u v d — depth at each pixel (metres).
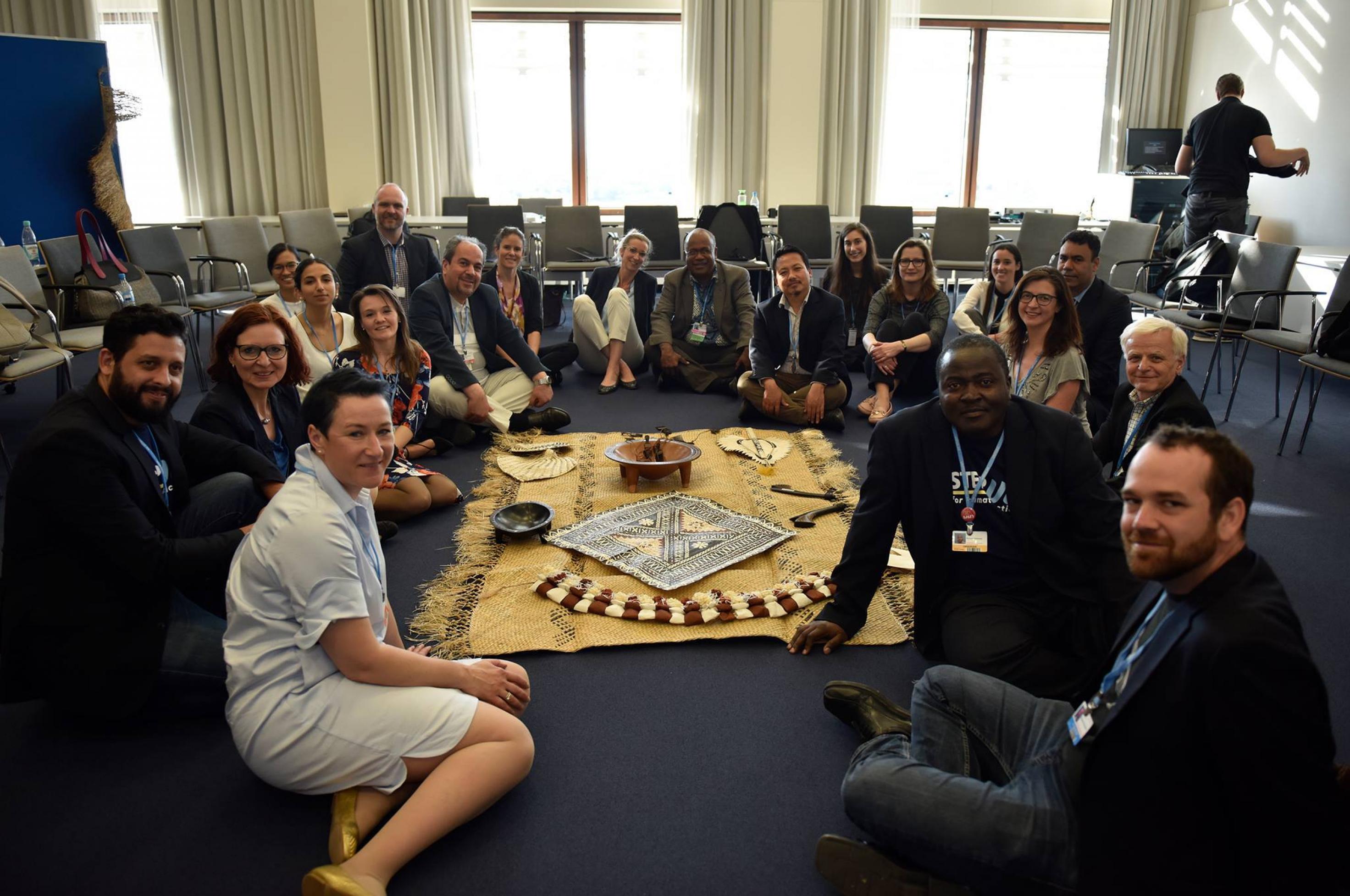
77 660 2.01
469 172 8.16
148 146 8.15
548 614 2.57
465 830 1.80
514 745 1.80
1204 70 8.16
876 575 2.36
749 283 5.28
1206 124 6.33
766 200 8.23
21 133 6.64
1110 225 6.54
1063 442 2.14
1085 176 8.75
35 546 1.99
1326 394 5.17
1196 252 5.79
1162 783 1.21
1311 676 1.09
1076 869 1.37
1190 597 1.22
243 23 7.66
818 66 7.93
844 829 1.81
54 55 6.75
